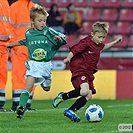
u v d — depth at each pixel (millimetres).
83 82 26234
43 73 26906
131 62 51344
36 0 60156
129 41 57906
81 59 26547
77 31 57844
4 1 33906
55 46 26969
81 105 26188
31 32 27047
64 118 28312
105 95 48312
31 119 27750
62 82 47562
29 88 26375
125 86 48750
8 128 23453
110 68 51062
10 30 34781
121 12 60344
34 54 26812
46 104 41938
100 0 61406
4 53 33781
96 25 26312
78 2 61219
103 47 26875
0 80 34000
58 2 60750
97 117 25984
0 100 34062
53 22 57156
